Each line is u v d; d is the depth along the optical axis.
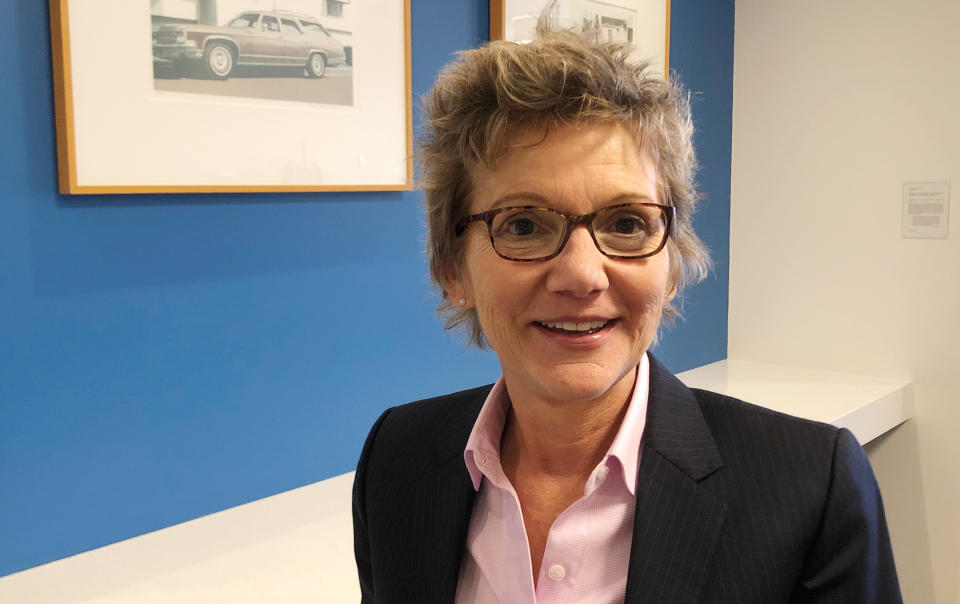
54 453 1.50
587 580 0.79
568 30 0.81
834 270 2.74
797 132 2.77
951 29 2.42
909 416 2.60
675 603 0.73
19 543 1.47
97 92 1.47
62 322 1.49
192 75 1.59
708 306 2.92
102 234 1.53
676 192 0.83
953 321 2.50
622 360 0.77
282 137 1.74
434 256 0.90
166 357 1.64
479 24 2.16
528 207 0.74
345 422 1.97
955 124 2.43
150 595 1.36
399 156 1.97
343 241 1.92
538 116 0.73
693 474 0.78
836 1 2.64
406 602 0.91
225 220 1.70
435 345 2.15
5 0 1.38
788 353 2.88
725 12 2.85
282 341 1.83
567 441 0.84
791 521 0.74
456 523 0.88
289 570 1.45
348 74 1.85
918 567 2.63
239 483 1.78
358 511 1.03
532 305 0.76
